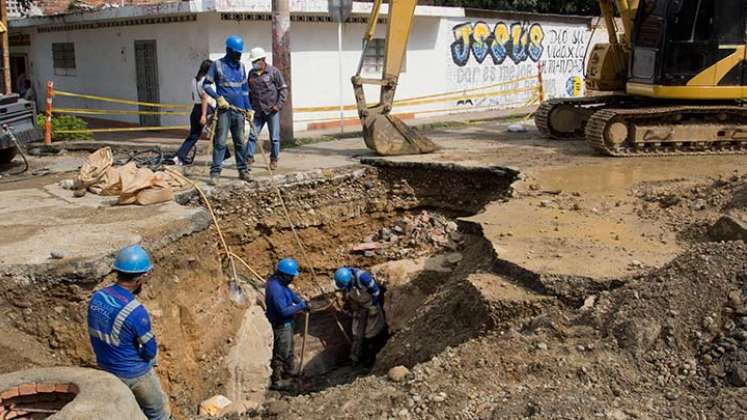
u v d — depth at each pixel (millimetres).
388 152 12305
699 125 12266
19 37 22750
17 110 11266
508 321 6430
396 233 11586
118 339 5301
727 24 11586
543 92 23156
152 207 8828
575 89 25672
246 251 10602
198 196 9930
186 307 7781
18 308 6477
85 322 6582
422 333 7398
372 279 10156
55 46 20938
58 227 7867
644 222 8438
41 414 5020
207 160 12266
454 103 21453
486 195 11375
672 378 5090
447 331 7004
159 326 7211
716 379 4949
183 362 7504
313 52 17375
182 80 16312
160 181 9148
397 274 10203
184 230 8070
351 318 10977
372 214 11812
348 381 9984
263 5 15109
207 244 8578
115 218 8281
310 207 11195
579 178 10578
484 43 21906
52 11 22438
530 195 9773
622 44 13930
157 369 7098
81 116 20188
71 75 20422
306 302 10625
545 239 7777
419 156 12383
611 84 13984
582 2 29891
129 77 18016
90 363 6574
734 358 5008
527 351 5602
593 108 14578
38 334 6504
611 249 7391
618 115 12070
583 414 4672
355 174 11648
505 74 22953
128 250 5449
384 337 10484
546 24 23984
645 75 12383
